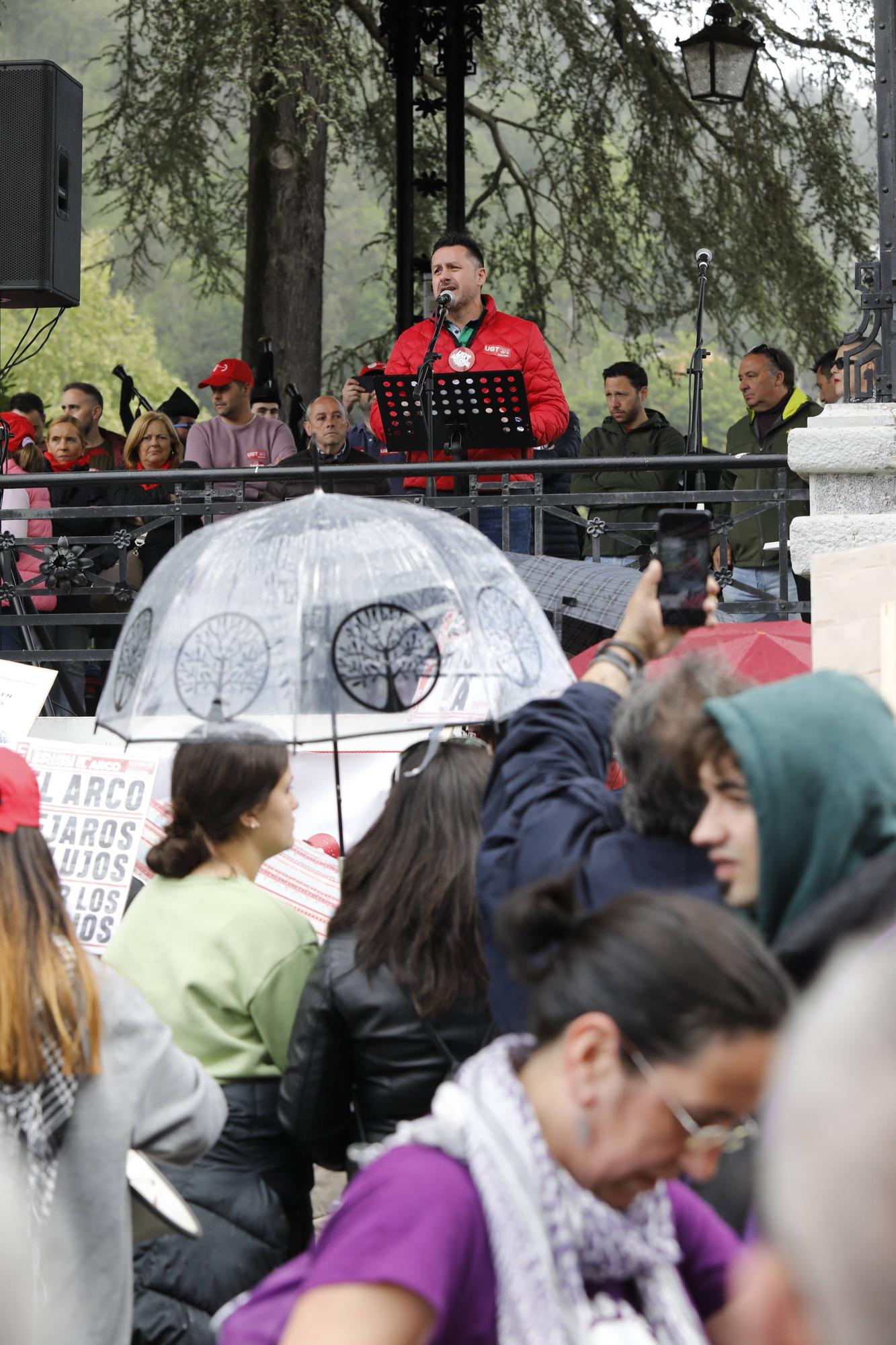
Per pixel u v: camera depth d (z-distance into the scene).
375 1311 2.74
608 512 15.16
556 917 3.03
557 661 6.47
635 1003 2.77
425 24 22.11
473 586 6.46
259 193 26.78
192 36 25.34
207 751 6.03
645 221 28.17
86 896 8.10
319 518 6.53
